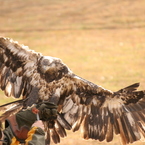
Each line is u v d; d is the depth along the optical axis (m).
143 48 44.09
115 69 34.56
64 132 10.43
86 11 65.25
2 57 10.85
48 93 10.36
